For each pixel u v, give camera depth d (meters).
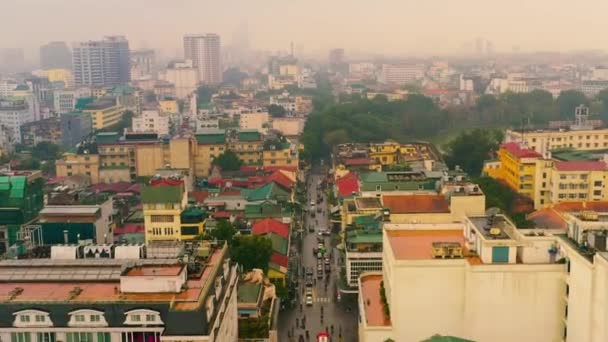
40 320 114.25
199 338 108.44
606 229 125.81
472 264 130.00
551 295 129.00
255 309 165.88
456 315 132.88
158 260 131.62
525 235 136.50
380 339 134.38
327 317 191.88
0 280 128.38
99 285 125.62
